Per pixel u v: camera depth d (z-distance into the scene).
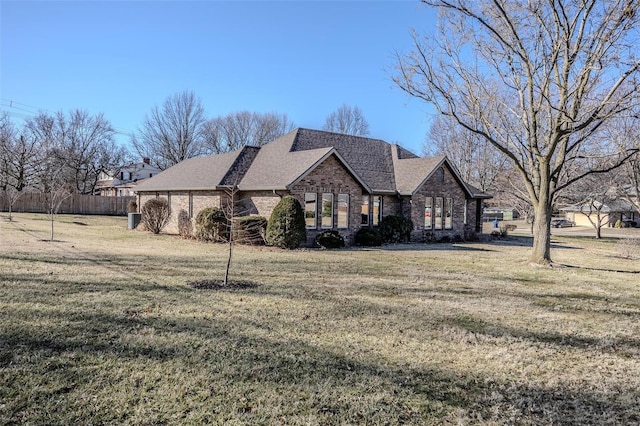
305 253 16.06
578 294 10.15
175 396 4.09
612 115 12.27
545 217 15.08
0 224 23.45
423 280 11.04
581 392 4.66
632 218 56.84
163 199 24.19
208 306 7.38
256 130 59.12
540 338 6.54
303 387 4.43
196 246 17.09
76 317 6.36
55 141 46.69
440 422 3.86
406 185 23.16
